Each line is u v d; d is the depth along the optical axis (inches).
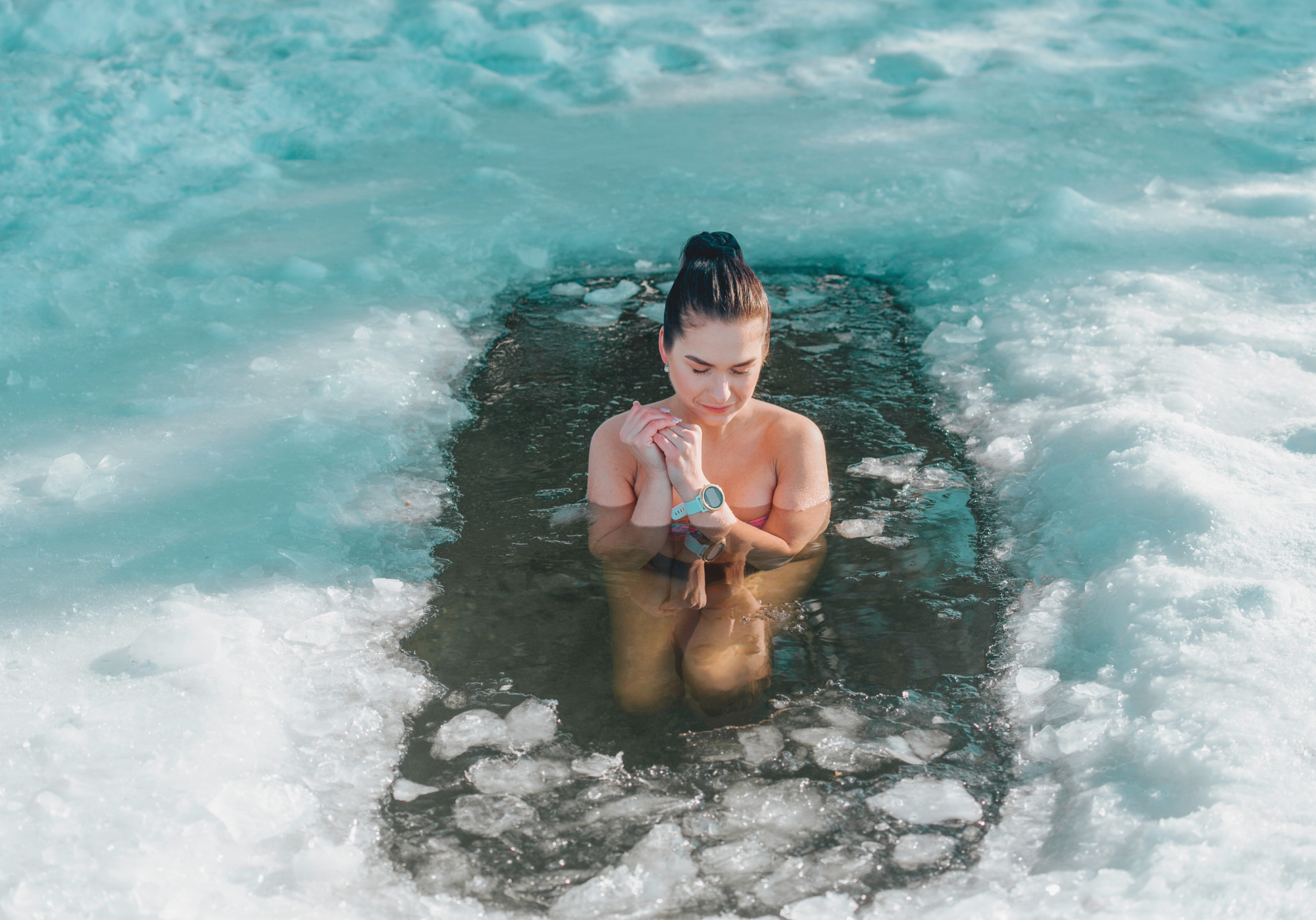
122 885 69.9
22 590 100.8
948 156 228.1
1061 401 132.3
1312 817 68.0
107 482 118.3
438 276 179.6
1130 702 83.0
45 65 268.7
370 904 70.3
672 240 193.3
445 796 79.0
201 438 129.2
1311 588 90.7
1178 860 66.4
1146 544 100.8
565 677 90.9
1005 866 71.7
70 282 172.9
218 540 109.1
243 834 75.0
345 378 142.4
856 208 203.5
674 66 301.1
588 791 79.0
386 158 240.4
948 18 327.0
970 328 156.6
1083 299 158.6
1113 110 253.3
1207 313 151.3
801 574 102.7
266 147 248.5
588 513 113.3
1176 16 323.9
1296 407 123.0
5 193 213.3
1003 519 113.3
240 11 317.7
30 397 139.7
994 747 82.5
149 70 271.3
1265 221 187.5
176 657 91.3
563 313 168.7
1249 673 81.6
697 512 103.3
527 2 337.1
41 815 75.0
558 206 208.5
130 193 213.8
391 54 293.1
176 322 162.2
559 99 278.7
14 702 86.1
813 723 84.9
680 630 94.8
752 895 70.2
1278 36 307.1
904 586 101.7
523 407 139.6
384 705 88.2
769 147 238.7
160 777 79.0
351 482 121.0
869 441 129.6
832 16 328.5
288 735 84.7
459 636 96.3
